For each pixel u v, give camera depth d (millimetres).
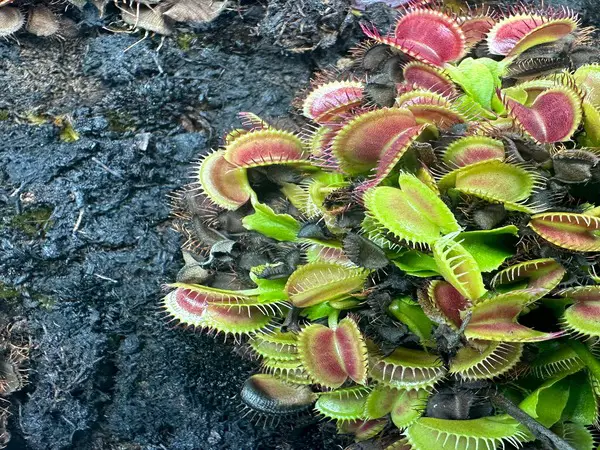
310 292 193
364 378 183
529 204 182
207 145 240
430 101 190
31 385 233
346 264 196
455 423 180
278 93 243
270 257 209
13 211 230
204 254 223
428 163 187
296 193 215
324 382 193
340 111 203
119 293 230
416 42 212
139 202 234
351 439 219
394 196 178
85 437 237
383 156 182
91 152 234
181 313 204
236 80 244
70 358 228
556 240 174
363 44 232
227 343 228
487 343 179
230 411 230
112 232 230
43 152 235
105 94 243
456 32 209
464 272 172
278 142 211
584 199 188
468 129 189
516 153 180
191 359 231
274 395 208
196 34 246
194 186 232
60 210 229
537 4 255
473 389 184
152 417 232
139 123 240
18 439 236
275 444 229
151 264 231
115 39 246
